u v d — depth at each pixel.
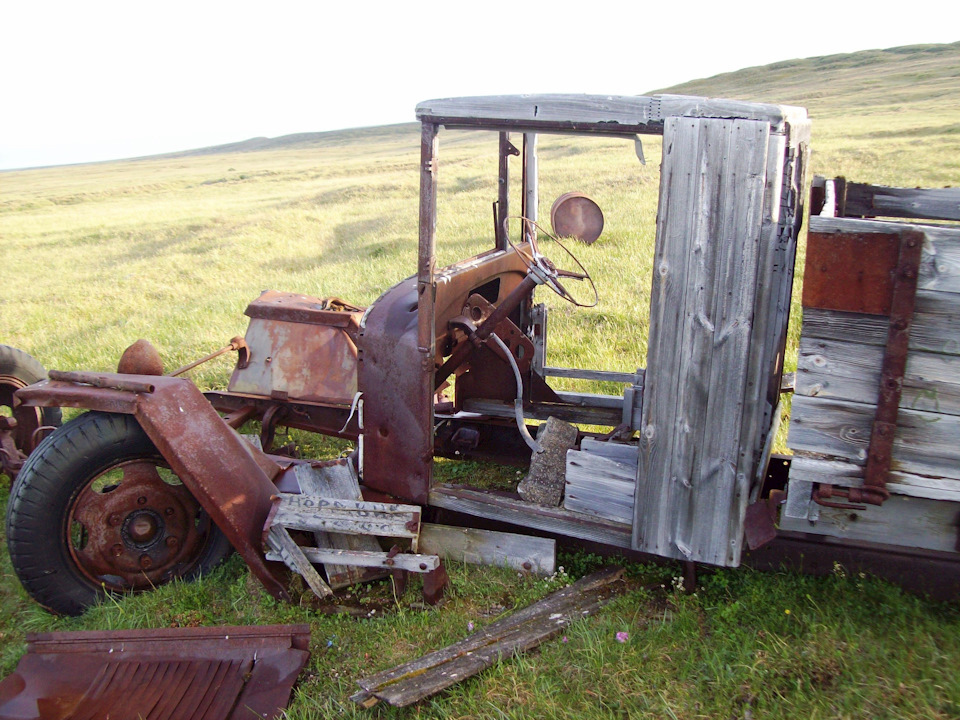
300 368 5.32
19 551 3.47
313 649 3.28
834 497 2.73
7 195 51.84
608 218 13.31
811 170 16.50
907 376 2.56
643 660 3.05
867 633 3.06
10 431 4.67
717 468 3.13
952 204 3.92
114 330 9.13
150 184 48.19
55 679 3.07
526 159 4.72
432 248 3.49
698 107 2.91
